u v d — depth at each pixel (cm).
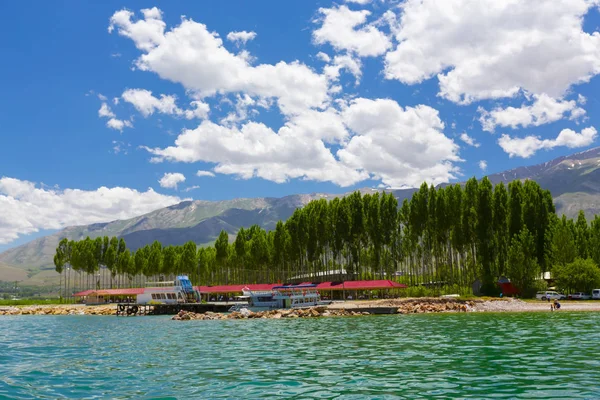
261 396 2123
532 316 6900
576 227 12962
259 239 15000
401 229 13988
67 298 17988
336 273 13725
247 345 4169
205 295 14475
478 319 6531
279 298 9788
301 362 3088
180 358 3434
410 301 9425
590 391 2078
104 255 18500
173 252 17312
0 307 14288
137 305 11012
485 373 2533
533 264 10294
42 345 4547
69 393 2275
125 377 2680
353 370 2733
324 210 13625
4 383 2542
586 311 7788
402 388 2216
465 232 11588
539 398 1972
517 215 11338
